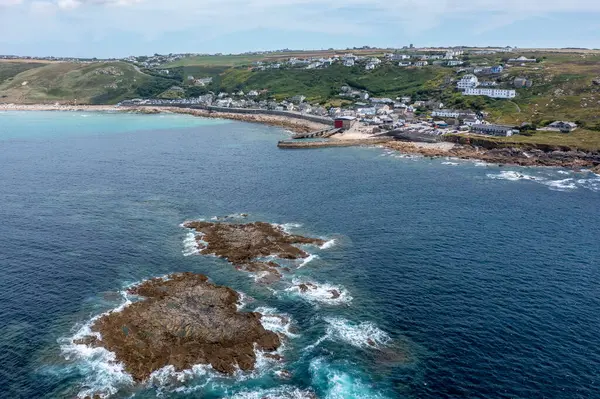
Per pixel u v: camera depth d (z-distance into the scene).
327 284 84.38
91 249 98.31
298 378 61.25
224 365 63.03
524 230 109.88
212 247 99.62
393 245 100.94
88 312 74.69
